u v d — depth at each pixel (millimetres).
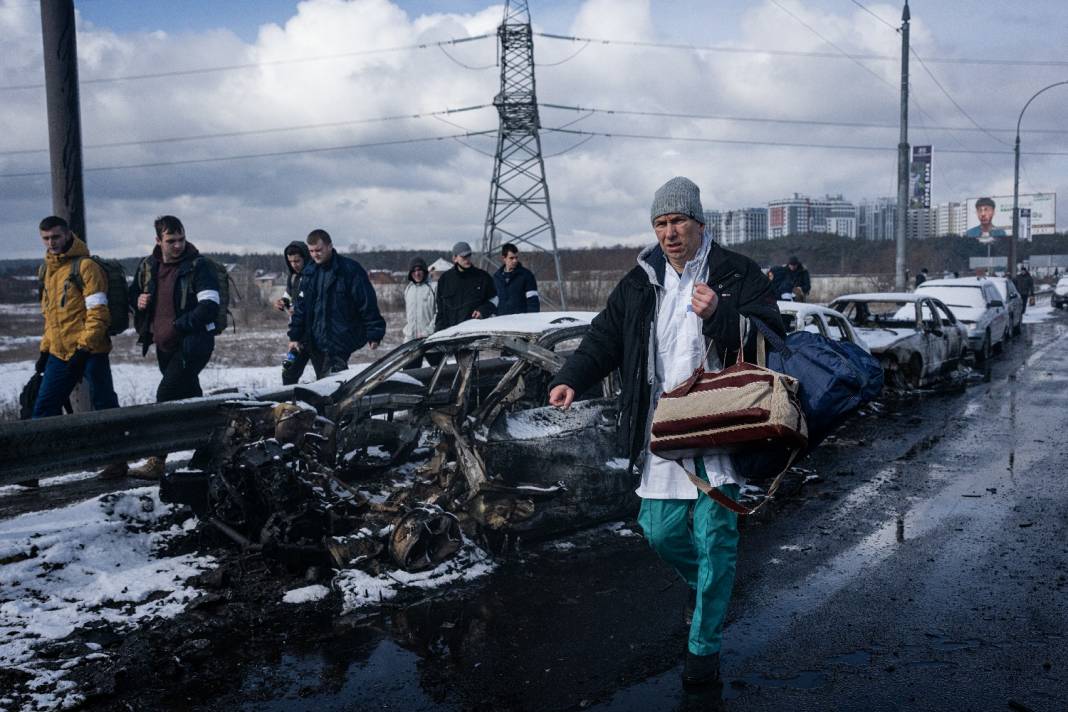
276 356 21781
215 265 7438
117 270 7188
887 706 3484
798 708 3475
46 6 8289
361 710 3527
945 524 6211
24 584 4816
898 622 4395
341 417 6191
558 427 5641
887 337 13156
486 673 3842
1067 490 7141
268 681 3811
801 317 10984
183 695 3689
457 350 5820
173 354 7363
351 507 5344
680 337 3660
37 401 7059
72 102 8445
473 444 5352
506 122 45844
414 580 4895
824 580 5051
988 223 130875
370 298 8914
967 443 9273
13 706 3551
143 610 4578
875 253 118250
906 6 26359
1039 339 23797
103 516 5730
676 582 4953
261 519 5340
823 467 8203
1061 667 3842
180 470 5762
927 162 57125
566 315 6496
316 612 4562
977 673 3789
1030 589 4852
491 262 45281
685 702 3529
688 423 3451
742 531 6098
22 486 7113
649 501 3715
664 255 3758
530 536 5488
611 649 4070
